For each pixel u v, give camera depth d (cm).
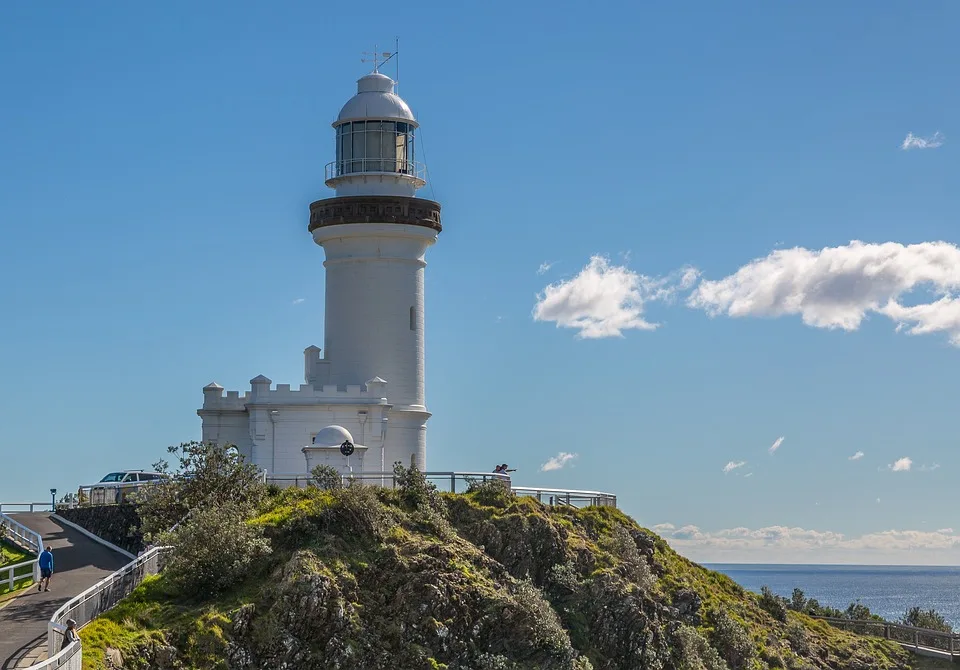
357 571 5491
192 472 6203
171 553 5269
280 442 7394
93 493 7550
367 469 7412
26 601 5225
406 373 7681
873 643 7319
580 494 7038
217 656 4856
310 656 5081
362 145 7825
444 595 5472
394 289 7669
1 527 6719
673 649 6075
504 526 6244
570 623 5922
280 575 5303
